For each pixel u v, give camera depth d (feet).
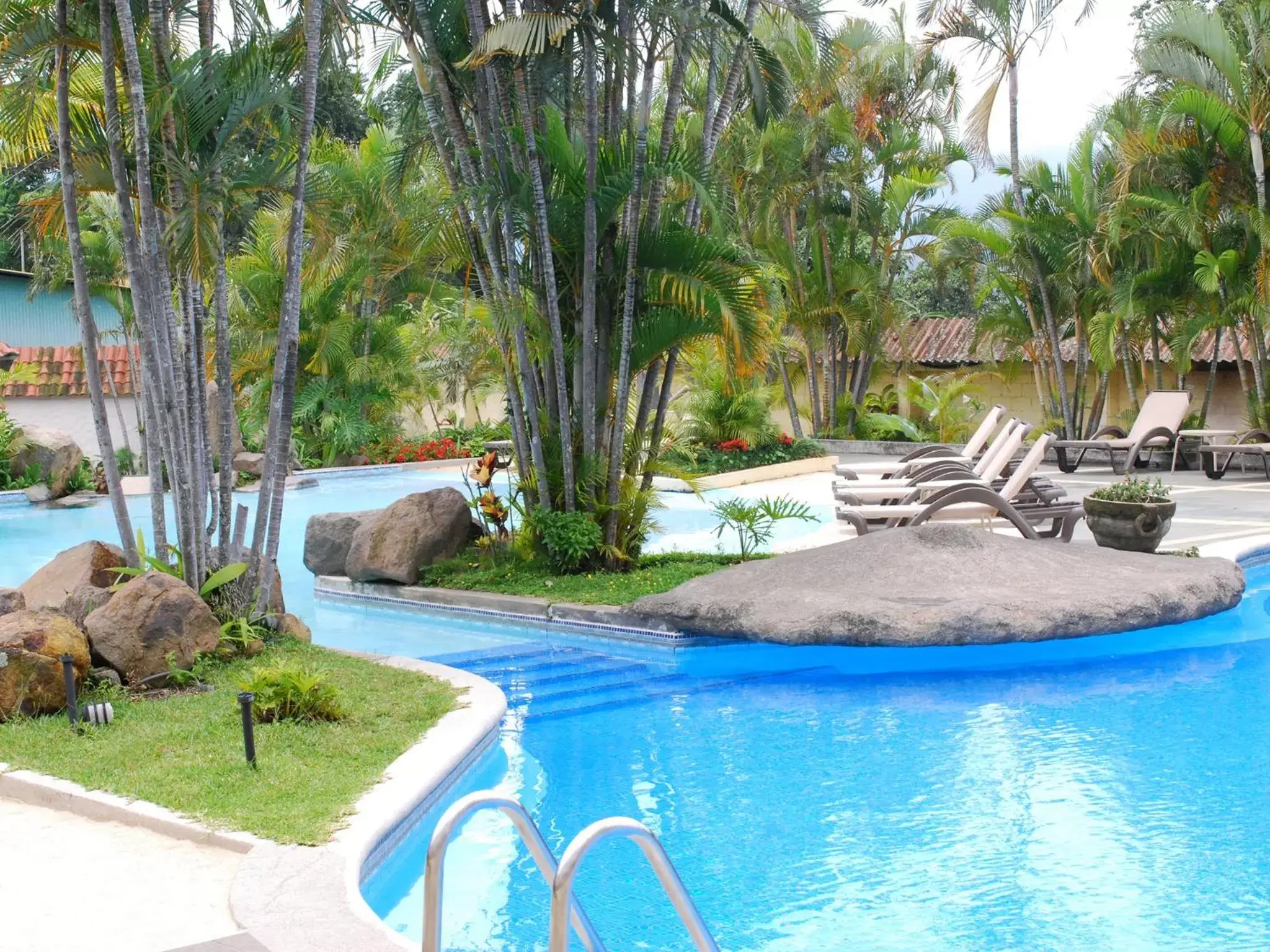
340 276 75.82
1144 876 16.90
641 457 39.09
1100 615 29.55
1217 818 19.10
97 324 100.37
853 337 82.69
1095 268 69.15
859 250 88.58
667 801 20.49
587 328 35.40
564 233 35.22
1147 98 70.69
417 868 17.78
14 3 26.11
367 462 80.94
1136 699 26.13
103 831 17.16
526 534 37.96
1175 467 70.03
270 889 14.44
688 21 31.71
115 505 28.58
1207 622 32.50
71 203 27.43
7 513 61.98
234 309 76.18
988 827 18.89
